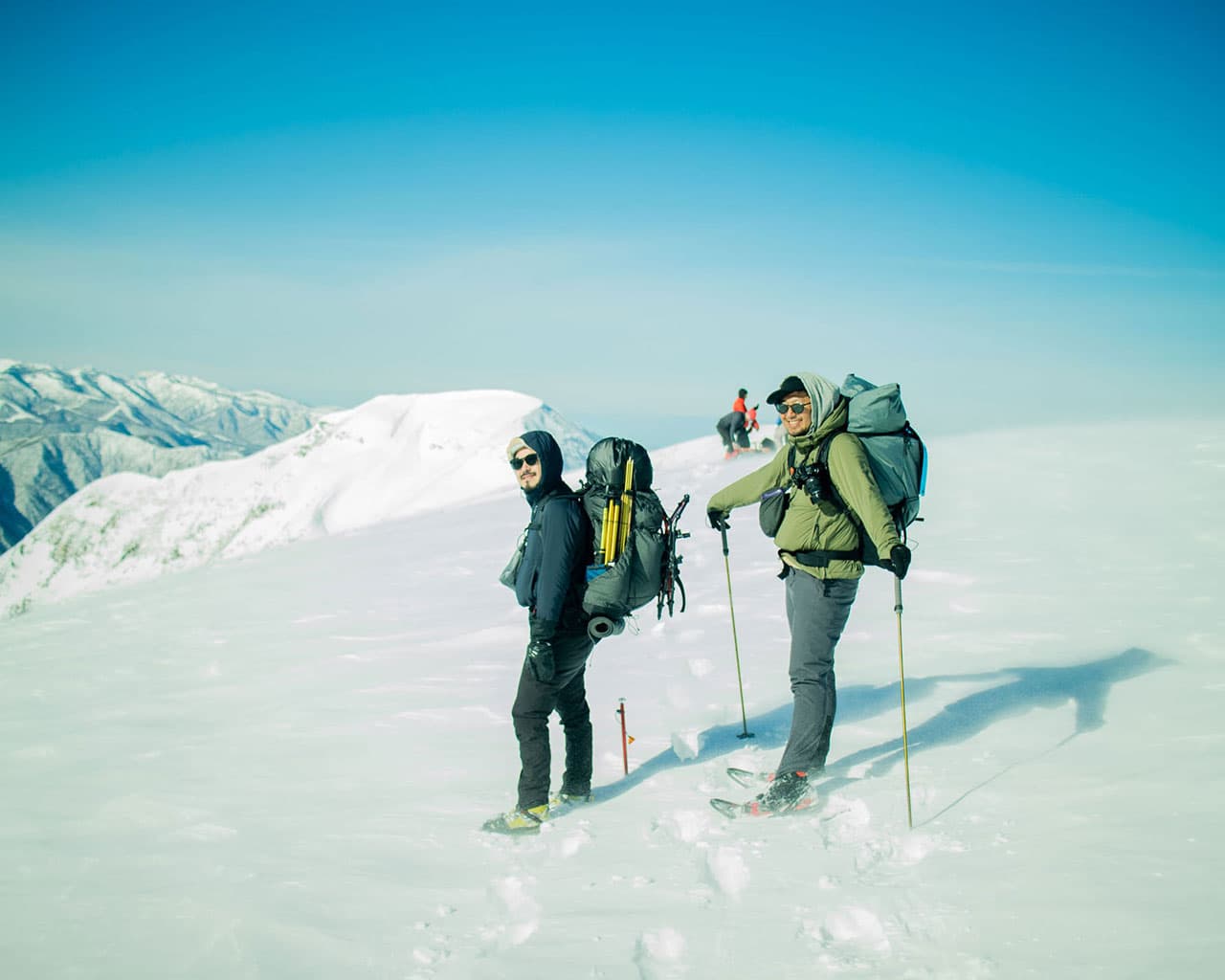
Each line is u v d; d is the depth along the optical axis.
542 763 4.34
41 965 3.28
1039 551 9.35
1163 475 12.69
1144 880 3.00
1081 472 13.65
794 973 2.74
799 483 4.31
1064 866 3.19
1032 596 7.64
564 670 4.39
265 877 3.88
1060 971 2.55
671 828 4.10
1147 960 2.55
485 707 6.33
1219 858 3.10
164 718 6.90
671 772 4.82
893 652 6.52
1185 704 4.84
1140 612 6.84
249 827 4.51
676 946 3.01
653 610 8.84
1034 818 3.66
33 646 11.09
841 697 5.69
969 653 6.28
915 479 4.27
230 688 7.67
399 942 3.24
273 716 6.62
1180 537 9.33
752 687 6.15
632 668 6.92
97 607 14.10
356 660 8.20
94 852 4.34
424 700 6.66
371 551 16.27
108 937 3.45
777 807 4.07
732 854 3.66
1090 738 4.53
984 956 2.69
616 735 5.57
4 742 6.56
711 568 10.66
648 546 4.35
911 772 4.36
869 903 3.10
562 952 3.03
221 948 3.27
